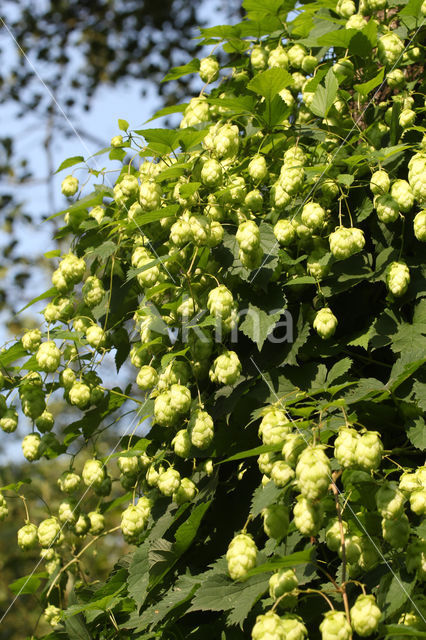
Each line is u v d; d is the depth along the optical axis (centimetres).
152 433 271
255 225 231
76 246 308
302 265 252
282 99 259
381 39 264
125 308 296
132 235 286
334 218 255
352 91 303
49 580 314
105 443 632
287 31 299
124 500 313
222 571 221
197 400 252
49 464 819
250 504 243
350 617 174
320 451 179
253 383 241
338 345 243
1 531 797
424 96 273
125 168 294
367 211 246
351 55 271
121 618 275
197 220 238
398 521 187
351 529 196
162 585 253
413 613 188
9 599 784
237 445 248
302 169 239
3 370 300
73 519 293
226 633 216
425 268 238
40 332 294
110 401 312
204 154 263
